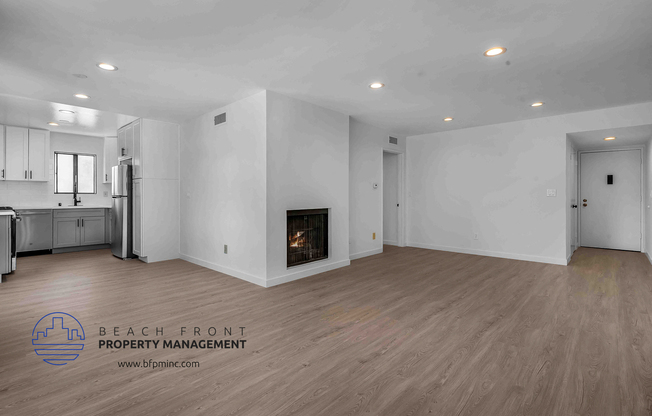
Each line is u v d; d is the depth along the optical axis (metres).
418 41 2.63
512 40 2.62
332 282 4.04
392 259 5.46
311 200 4.40
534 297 3.45
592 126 4.76
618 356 2.18
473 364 2.09
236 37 2.56
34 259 5.42
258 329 2.63
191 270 4.63
